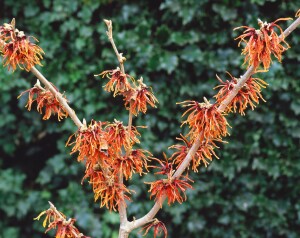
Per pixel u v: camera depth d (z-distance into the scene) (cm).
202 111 175
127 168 191
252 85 189
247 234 417
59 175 439
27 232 451
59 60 420
